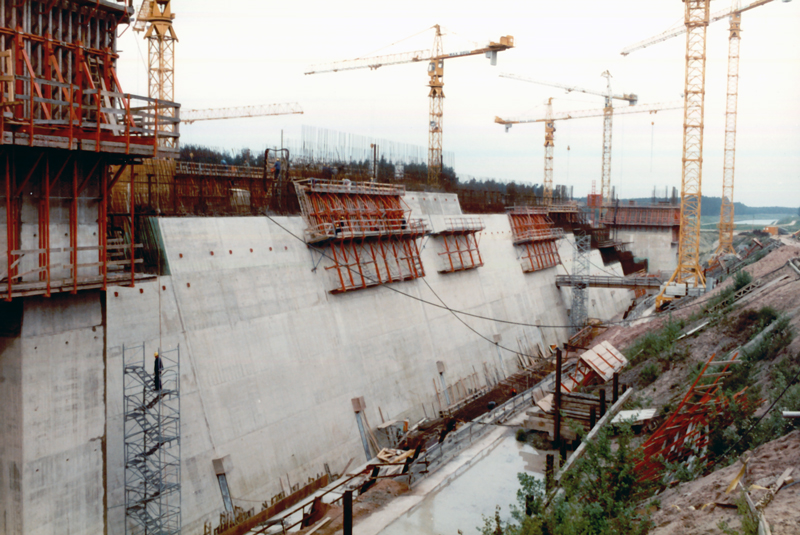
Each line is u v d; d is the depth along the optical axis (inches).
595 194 7165.4
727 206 5871.1
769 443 1021.2
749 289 2721.5
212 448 1637.6
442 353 2736.2
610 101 7485.2
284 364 1940.2
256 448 1748.3
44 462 1078.4
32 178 1059.9
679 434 1307.8
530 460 1546.5
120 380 1482.5
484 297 3260.3
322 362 2084.2
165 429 1400.1
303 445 1892.2
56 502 1095.0
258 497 1694.1
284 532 1337.4
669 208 5812.0
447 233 3090.6
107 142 1042.7
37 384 1066.7
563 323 4008.4
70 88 994.1
